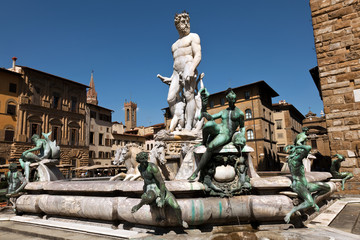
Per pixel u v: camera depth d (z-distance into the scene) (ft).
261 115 157.89
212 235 14.66
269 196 16.02
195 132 29.53
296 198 16.08
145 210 15.60
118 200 17.21
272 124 174.70
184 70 31.04
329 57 41.91
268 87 166.40
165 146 24.13
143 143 223.51
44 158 26.25
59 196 20.45
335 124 40.19
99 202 17.70
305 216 18.53
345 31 40.93
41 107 144.46
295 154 16.14
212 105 174.91
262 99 163.02
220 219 15.70
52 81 152.56
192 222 15.20
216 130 16.42
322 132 165.17
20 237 17.51
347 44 40.55
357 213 22.82
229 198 15.79
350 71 39.91
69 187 20.12
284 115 195.00
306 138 17.94
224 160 16.10
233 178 16.39
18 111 134.92
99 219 18.20
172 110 31.73
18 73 135.54
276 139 194.49
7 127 129.90
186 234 14.90
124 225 17.21
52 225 19.12
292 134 195.93
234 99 16.57
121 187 17.12
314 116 237.66
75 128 163.32
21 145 132.26
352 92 39.40
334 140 39.96
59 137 152.66
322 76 42.24
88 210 18.28
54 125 150.82
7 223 21.70
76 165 160.15
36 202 22.17
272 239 13.75
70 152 157.28
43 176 25.09
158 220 15.19
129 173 25.55
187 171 18.93
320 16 43.37
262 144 153.28
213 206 15.34
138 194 16.89
